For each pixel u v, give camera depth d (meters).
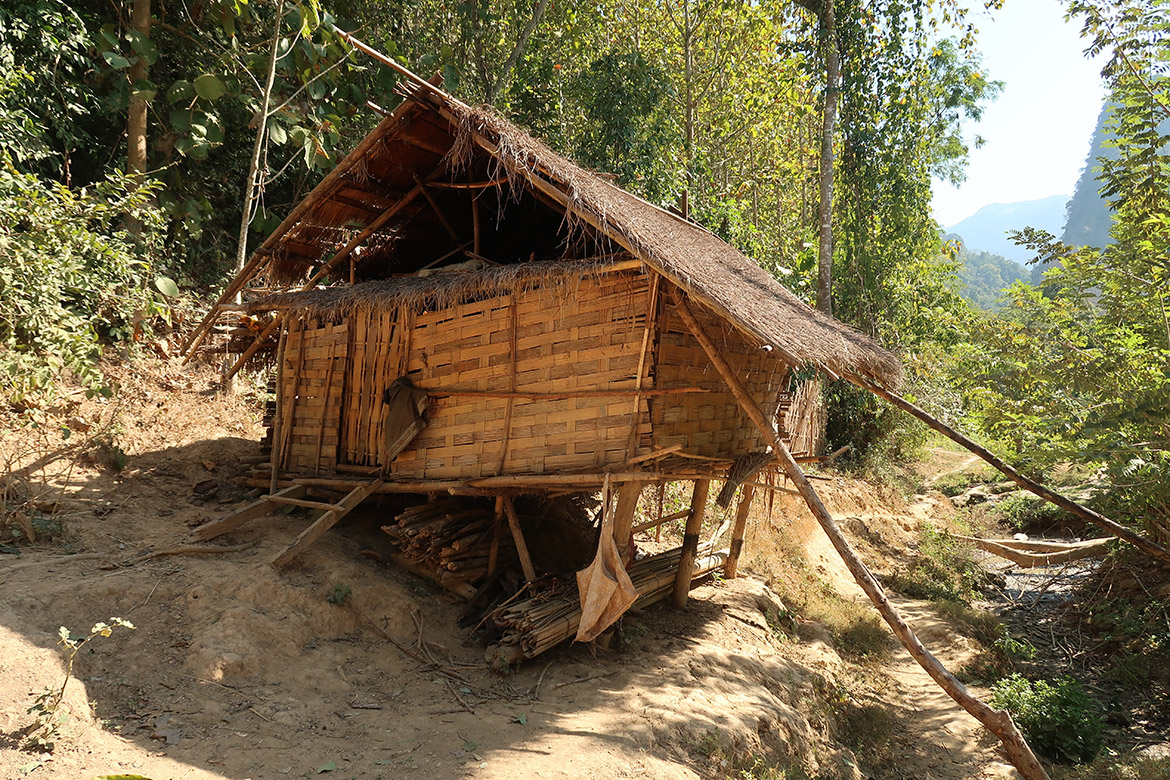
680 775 5.43
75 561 6.72
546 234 10.52
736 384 6.56
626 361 6.82
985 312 25.08
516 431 7.51
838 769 7.31
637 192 17.78
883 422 21.50
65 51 10.42
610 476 6.65
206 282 13.75
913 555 15.37
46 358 7.82
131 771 4.36
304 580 7.30
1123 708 9.71
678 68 24.33
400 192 9.50
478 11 17.31
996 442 15.19
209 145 11.37
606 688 6.71
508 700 6.24
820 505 6.38
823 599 12.15
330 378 9.08
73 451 8.58
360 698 5.94
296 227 9.50
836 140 25.28
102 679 5.25
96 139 12.33
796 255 24.97
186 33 12.47
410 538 7.97
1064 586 14.41
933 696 9.94
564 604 7.36
